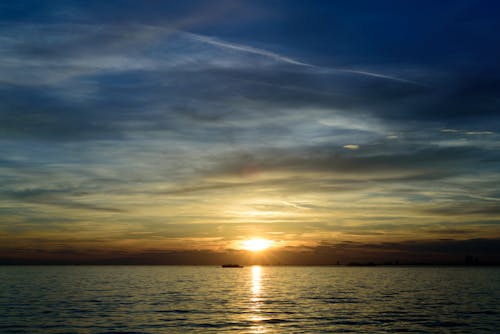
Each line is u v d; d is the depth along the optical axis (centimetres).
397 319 5100
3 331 4294
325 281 15188
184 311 5831
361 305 6644
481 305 6588
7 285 11744
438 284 12638
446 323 4794
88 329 4403
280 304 6819
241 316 5353
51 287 10900
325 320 5025
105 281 14388
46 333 4197
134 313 5591
